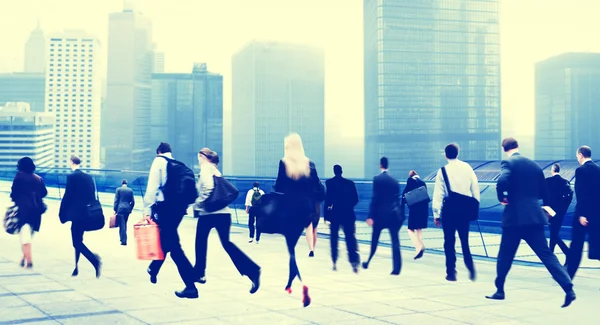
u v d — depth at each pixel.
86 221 8.95
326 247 14.34
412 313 6.72
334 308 6.96
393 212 9.89
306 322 6.20
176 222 7.32
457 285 8.83
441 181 8.96
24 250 9.91
